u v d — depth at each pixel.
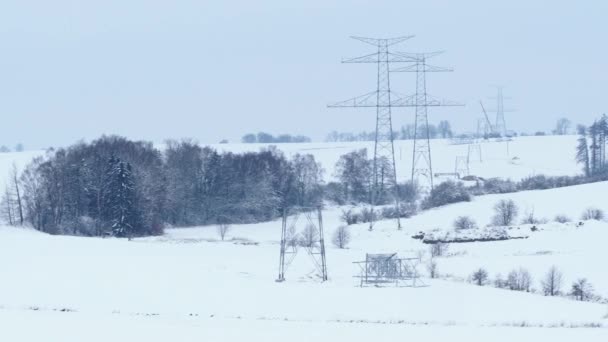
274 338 167.50
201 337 167.62
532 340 167.88
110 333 170.25
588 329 183.50
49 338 165.00
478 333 175.38
